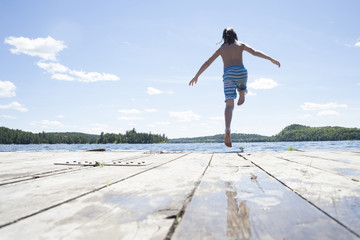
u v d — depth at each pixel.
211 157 4.96
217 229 1.07
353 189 1.85
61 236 1.00
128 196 1.69
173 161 4.14
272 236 0.99
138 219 1.22
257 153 5.95
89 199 1.62
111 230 1.07
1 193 1.79
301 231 1.04
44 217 1.25
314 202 1.50
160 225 1.13
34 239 0.98
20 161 4.36
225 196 1.67
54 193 1.79
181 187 1.98
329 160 4.09
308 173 2.64
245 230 1.06
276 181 2.21
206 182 2.18
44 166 3.58
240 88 3.64
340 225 1.11
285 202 1.51
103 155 5.86
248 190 1.85
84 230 1.07
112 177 2.49
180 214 1.30
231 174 2.64
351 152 6.02
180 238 0.98
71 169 3.19
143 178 2.42
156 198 1.63
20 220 1.21
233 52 3.54
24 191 1.86
